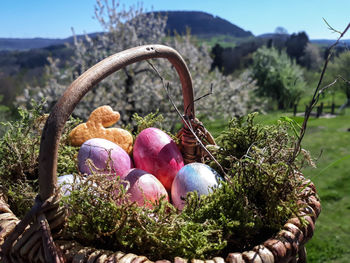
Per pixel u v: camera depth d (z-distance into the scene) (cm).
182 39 511
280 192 61
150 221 58
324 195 255
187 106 92
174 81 420
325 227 226
